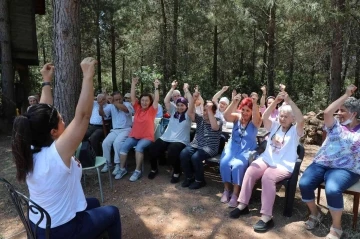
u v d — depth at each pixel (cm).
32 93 1416
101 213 204
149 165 514
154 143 450
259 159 357
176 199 387
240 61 1875
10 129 788
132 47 1872
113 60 1911
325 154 318
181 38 1599
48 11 1905
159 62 1653
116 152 468
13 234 318
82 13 1555
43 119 182
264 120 364
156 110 471
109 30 1825
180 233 312
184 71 1608
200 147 420
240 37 1309
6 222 342
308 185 312
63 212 185
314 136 694
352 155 303
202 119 428
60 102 442
